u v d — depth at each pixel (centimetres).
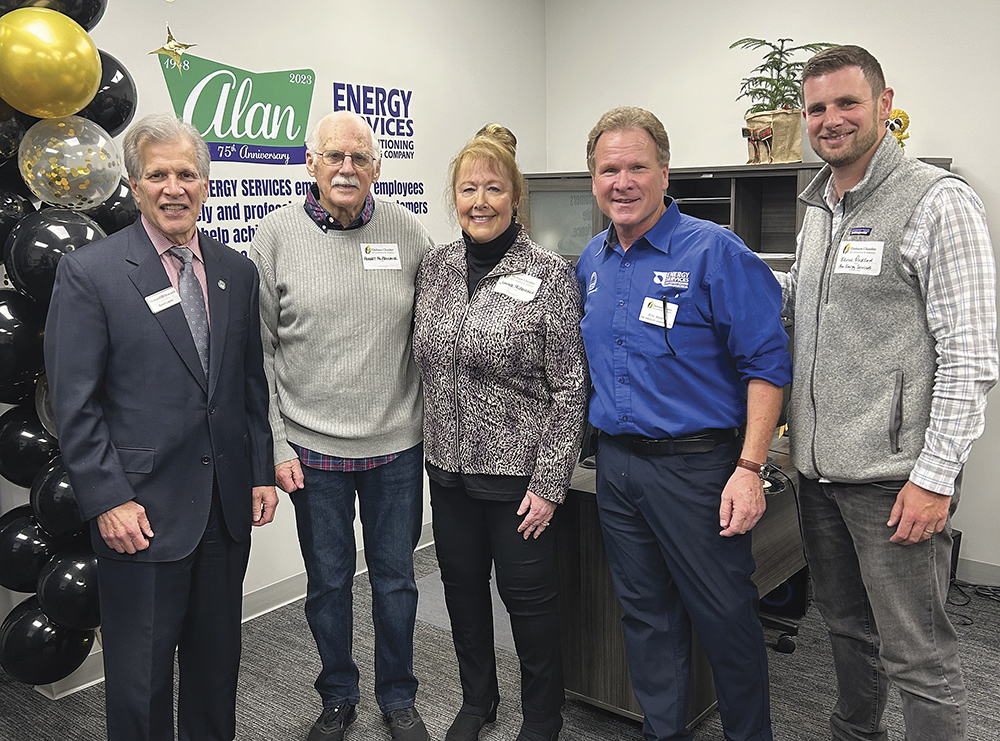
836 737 241
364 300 242
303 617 362
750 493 208
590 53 486
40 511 237
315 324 239
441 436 237
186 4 325
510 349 224
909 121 386
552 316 225
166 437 208
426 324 238
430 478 248
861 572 208
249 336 230
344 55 387
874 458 199
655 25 458
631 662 235
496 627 339
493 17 464
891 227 194
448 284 237
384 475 253
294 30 365
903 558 199
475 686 260
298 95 369
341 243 241
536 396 232
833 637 230
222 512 220
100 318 203
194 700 233
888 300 196
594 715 276
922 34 378
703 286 206
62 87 223
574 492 261
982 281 184
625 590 231
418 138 429
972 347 184
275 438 246
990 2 360
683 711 231
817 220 214
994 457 381
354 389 243
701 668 258
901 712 274
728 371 214
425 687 296
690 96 452
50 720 286
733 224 409
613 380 218
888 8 386
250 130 352
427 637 334
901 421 195
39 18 222
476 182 224
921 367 194
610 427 220
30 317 237
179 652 231
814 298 210
